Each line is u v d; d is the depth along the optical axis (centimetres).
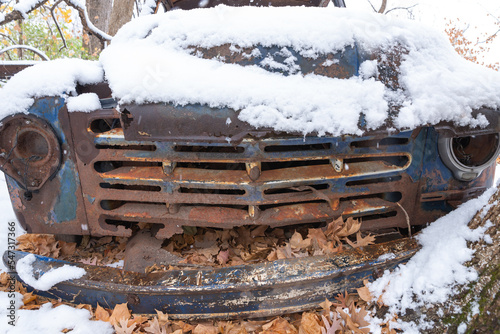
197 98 173
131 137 180
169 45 197
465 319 155
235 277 184
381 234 225
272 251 224
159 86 177
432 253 181
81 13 499
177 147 196
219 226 209
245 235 245
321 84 179
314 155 193
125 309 187
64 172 206
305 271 184
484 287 155
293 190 209
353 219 224
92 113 195
